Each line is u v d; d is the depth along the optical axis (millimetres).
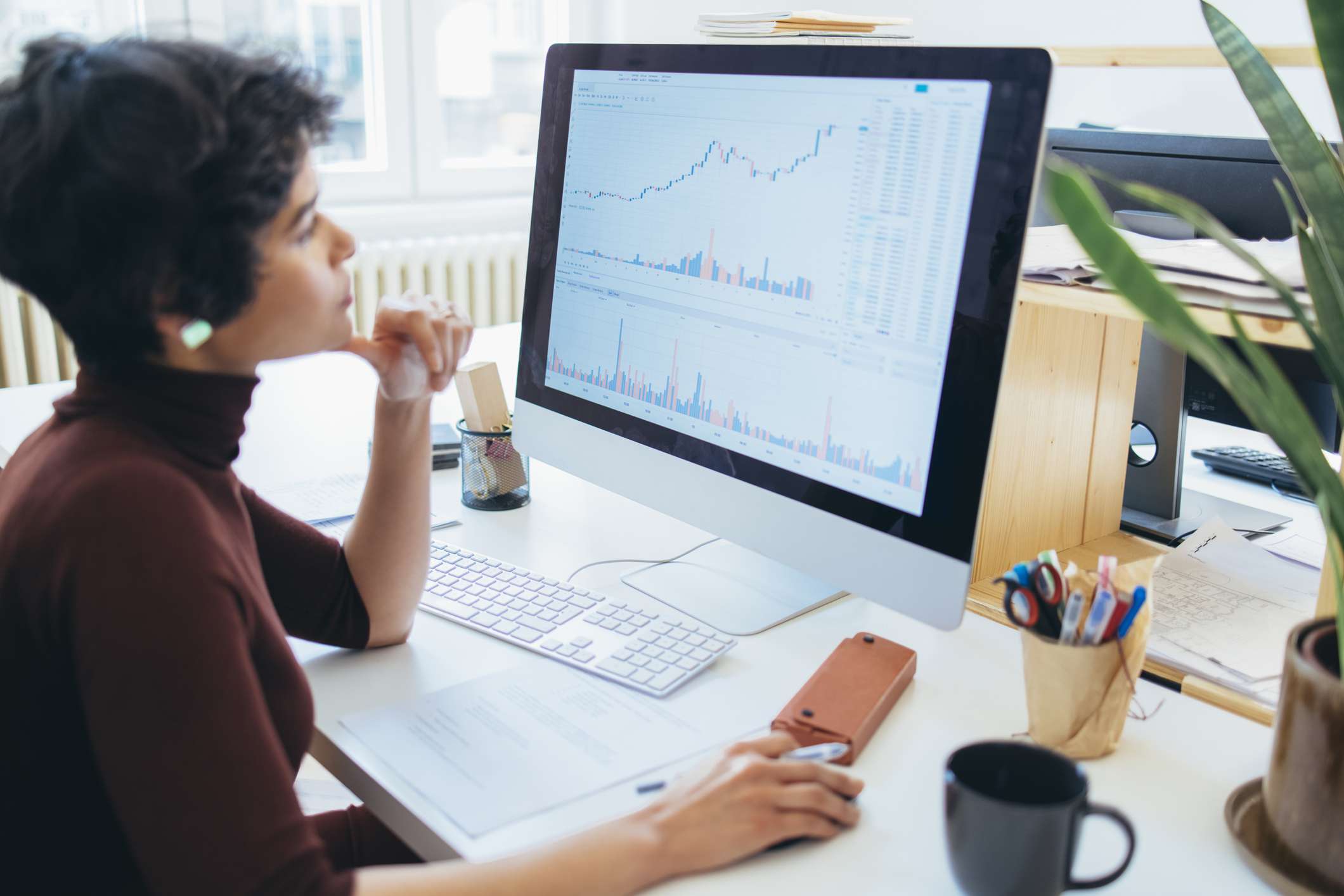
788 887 638
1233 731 812
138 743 594
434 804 705
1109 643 737
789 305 902
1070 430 1092
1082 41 2768
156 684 594
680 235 989
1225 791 737
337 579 903
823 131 867
